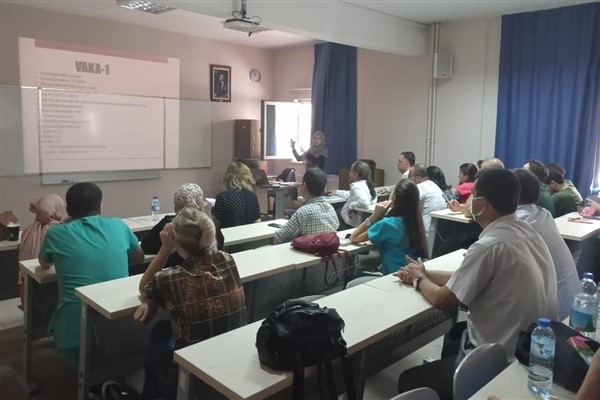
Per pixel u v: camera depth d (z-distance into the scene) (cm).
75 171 635
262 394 141
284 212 688
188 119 743
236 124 795
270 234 354
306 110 814
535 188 239
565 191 456
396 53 613
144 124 694
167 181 730
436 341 329
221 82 775
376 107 702
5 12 562
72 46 616
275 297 312
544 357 146
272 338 150
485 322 185
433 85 631
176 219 195
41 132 602
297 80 818
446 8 541
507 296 179
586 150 523
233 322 197
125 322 246
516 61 559
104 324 238
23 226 596
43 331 273
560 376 142
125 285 231
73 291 240
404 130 672
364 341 174
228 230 363
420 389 129
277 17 462
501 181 185
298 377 148
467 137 613
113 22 649
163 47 703
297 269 296
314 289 337
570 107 527
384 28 569
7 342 319
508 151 576
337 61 732
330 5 504
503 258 179
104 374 243
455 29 610
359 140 729
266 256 288
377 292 224
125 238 265
